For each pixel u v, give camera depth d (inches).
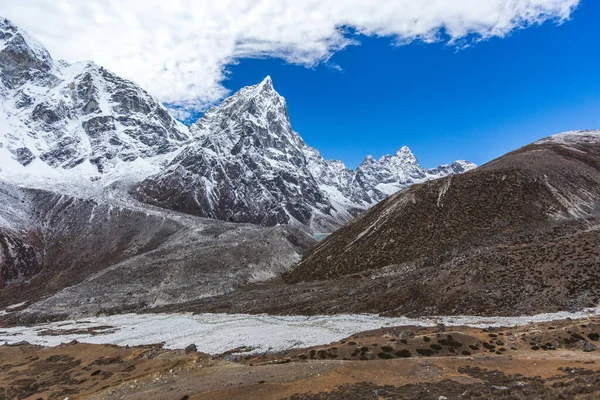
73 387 2596.0
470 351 2123.5
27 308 5944.9
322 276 5900.6
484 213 5206.7
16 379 3002.0
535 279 3083.2
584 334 2065.7
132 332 4207.7
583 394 1197.1
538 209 4872.0
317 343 2763.3
